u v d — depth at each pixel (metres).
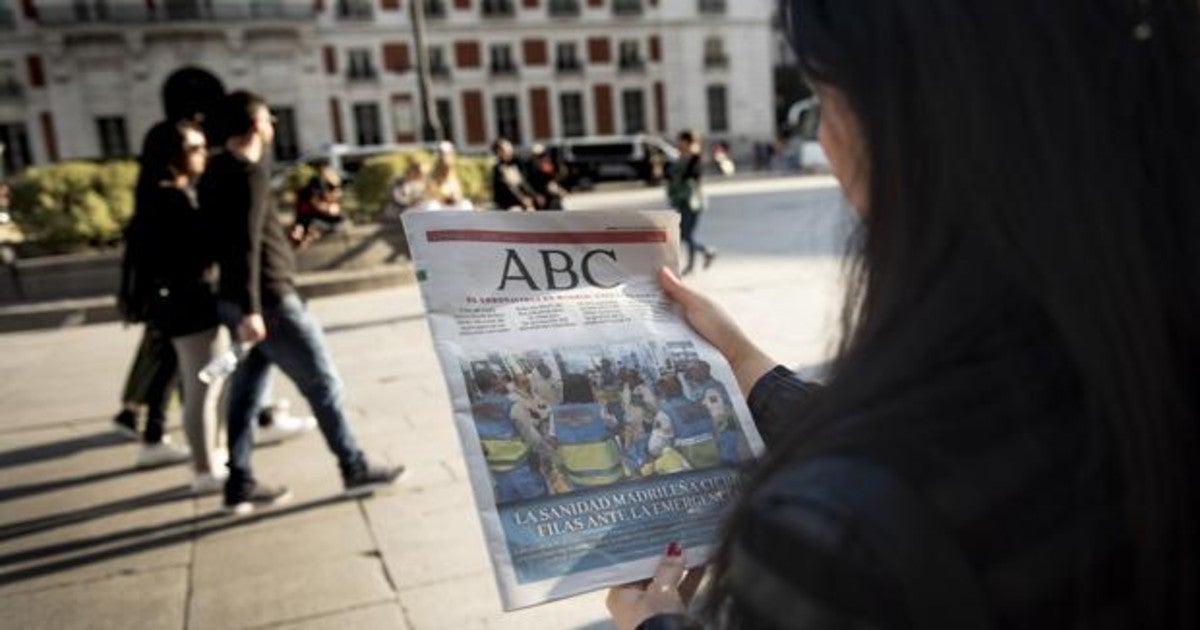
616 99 43.31
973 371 0.56
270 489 3.84
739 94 44.50
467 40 41.41
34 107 36.88
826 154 0.70
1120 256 0.54
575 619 2.79
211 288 3.82
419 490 3.92
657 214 1.26
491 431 1.01
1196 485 0.54
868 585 0.51
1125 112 0.56
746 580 0.56
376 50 40.31
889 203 0.61
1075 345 0.54
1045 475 0.54
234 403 3.73
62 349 8.62
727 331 1.21
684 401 1.10
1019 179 0.55
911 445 0.54
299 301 3.68
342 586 3.08
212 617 2.92
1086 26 0.56
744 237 13.70
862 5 0.61
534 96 42.38
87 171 11.72
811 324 6.95
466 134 41.69
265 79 38.69
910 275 0.60
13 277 10.81
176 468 4.46
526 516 0.97
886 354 0.59
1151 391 0.53
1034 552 0.53
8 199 11.53
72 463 4.66
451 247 1.13
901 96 0.59
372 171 13.73
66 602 3.08
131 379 4.68
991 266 0.58
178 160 3.72
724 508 1.01
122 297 3.98
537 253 1.18
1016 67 0.55
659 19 43.25
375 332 8.23
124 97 37.16
